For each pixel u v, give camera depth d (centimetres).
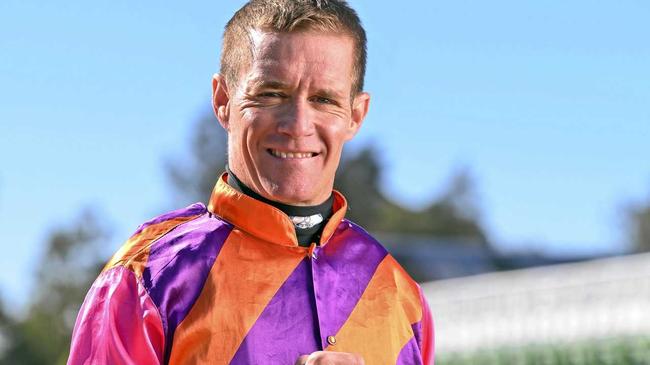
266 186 344
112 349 323
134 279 334
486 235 6116
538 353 1516
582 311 1453
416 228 5694
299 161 342
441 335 1734
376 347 350
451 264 3438
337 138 345
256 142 342
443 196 6325
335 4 350
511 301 1591
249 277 340
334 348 342
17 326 4262
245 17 350
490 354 1614
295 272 347
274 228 347
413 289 376
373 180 5472
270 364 331
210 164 5425
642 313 1358
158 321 327
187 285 334
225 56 359
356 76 354
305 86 338
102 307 330
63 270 5375
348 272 359
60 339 4297
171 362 326
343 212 367
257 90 340
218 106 365
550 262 3481
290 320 339
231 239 346
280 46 338
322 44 339
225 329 331
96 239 5497
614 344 1388
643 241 6031
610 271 1416
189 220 359
